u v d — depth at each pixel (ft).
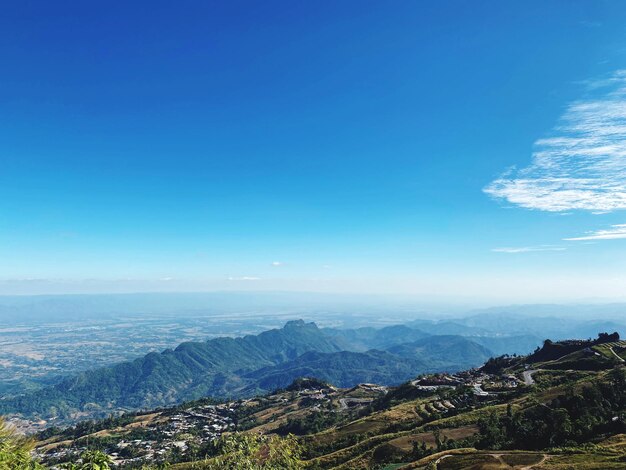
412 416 552.41
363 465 387.34
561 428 340.59
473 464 298.35
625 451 283.38
